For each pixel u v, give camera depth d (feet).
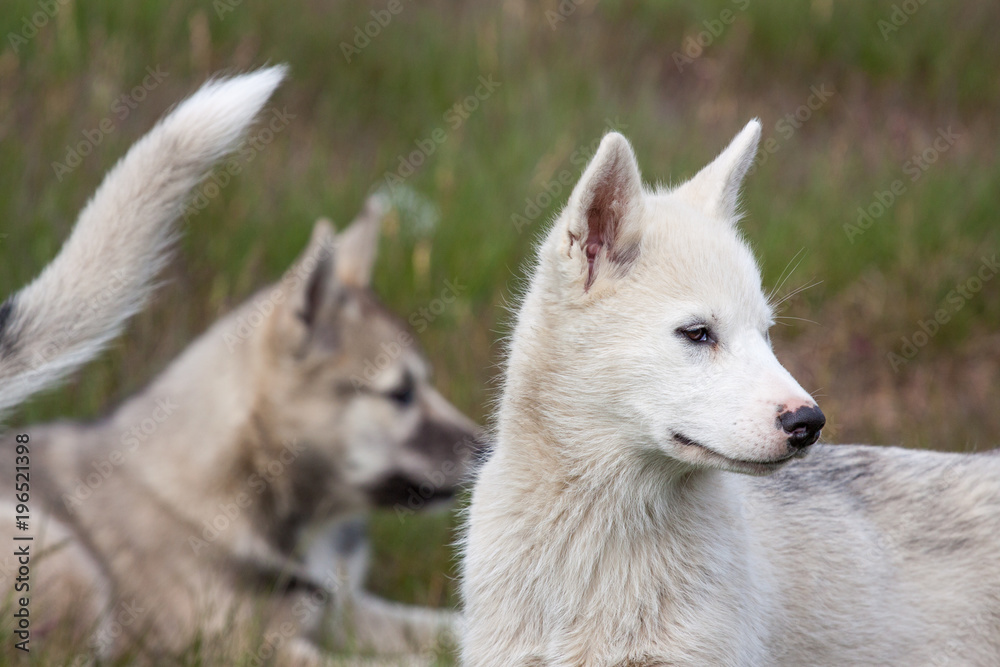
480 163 48.32
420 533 38.19
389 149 50.72
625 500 20.95
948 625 23.18
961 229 47.65
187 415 31.14
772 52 59.98
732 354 20.03
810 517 23.16
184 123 26.21
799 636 22.08
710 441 19.40
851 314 45.55
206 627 29.89
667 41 60.49
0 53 47.62
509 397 21.95
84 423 32.45
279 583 31.50
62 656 27.61
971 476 24.34
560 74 54.70
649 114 53.01
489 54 54.70
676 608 20.54
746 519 22.20
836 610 22.36
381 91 53.72
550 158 48.11
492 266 44.14
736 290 20.48
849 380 43.68
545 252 21.90
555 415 21.20
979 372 44.42
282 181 47.26
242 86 26.81
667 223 21.25
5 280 40.19
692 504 20.94
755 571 21.34
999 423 41.14
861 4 60.75
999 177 49.96
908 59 59.36
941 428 40.29
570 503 21.24
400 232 44.39
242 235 44.42
